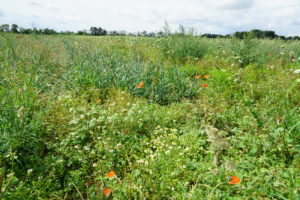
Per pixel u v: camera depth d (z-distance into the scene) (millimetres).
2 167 1966
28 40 8719
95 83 4277
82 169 2244
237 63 6535
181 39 7754
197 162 2408
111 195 1994
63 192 2061
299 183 1839
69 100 3285
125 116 3174
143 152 2609
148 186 2037
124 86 4293
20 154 2258
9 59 5293
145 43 10328
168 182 2082
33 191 1930
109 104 3652
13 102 2561
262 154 2475
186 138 2844
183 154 2547
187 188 2105
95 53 6344
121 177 2303
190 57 7188
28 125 2412
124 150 2561
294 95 3662
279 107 3205
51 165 2217
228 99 4039
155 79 4438
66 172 2297
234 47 7344
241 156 2514
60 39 11438
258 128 2850
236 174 2076
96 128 2902
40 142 2561
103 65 5270
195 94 4332
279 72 5465
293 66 6004
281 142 2424
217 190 1934
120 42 11273
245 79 5094
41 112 2641
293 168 2053
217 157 2133
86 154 2510
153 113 3410
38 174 2115
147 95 4230
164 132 2967
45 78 4344
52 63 5656
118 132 2801
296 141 2361
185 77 5078
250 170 2240
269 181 1991
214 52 8117
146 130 3066
